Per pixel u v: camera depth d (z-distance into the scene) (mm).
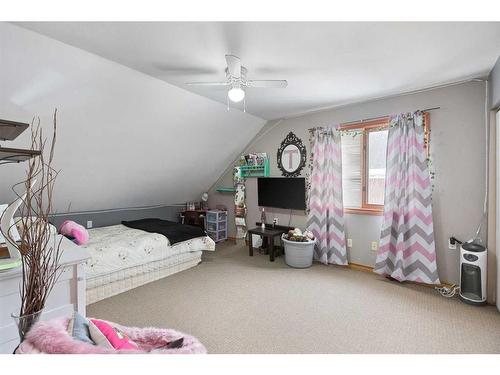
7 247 1394
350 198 3645
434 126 2910
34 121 2410
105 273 2711
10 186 3006
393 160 3115
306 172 4023
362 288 2938
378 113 3324
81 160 3127
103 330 982
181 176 4617
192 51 2096
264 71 2467
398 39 1896
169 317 2346
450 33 1815
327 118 3795
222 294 2818
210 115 3650
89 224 4148
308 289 2924
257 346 1924
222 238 5164
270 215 4539
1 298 1238
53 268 1237
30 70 2057
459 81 2713
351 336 2041
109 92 2562
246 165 4750
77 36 1891
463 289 2607
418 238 2959
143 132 3270
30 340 819
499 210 2410
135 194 4379
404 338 2008
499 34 1825
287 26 1738
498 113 2402
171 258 3428
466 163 2727
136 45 2008
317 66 2357
